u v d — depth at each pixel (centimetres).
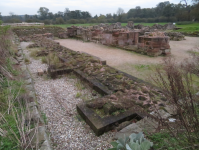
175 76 242
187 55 866
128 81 468
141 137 206
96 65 624
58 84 531
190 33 1831
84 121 331
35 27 1969
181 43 1312
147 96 371
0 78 408
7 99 320
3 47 639
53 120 338
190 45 1202
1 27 959
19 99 329
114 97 370
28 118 269
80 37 1698
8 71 478
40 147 212
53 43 1236
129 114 316
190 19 3519
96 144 268
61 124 325
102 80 491
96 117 311
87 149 259
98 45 1305
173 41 1443
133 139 212
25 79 466
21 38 1562
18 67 567
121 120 306
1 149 202
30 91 389
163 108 312
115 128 297
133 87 423
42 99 428
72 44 1387
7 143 211
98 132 283
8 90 360
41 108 383
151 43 873
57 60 775
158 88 412
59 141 278
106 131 293
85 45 1320
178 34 1538
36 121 267
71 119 341
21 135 220
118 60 803
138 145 187
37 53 932
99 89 450
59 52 912
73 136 290
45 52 931
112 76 516
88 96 444
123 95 378
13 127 245
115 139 248
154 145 217
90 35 1544
